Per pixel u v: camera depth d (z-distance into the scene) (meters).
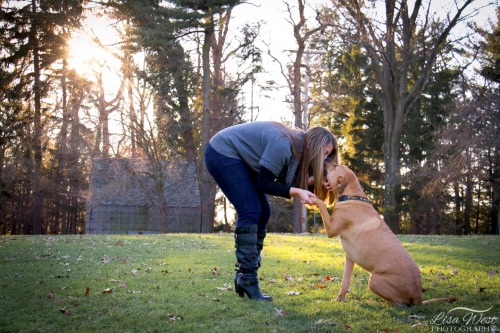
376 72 24.06
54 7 23.97
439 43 22.56
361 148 31.45
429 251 8.66
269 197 27.39
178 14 21.12
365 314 3.86
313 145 4.27
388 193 24.11
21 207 31.69
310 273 5.86
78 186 27.34
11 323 3.70
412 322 3.66
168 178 26.33
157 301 4.35
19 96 26.50
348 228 4.18
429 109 28.03
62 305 4.20
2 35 25.70
